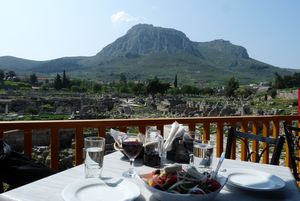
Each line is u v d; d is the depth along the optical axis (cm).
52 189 158
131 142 190
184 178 145
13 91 9450
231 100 8975
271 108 6800
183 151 211
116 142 235
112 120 334
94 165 173
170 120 360
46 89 11188
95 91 11506
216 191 141
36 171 222
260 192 162
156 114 6612
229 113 6300
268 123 422
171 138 217
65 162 752
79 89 11469
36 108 6969
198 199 136
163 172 151
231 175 187
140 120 347
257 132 414
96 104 7300
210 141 194
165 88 10612
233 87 10694
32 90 10481
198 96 10644
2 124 290
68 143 1518
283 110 6062
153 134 217
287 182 182
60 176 177
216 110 6400
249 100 9125
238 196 158
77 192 151
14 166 221
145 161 204
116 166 200
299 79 10469
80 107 7344
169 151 217
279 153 245
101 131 332
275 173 200
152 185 145
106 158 216
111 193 153
